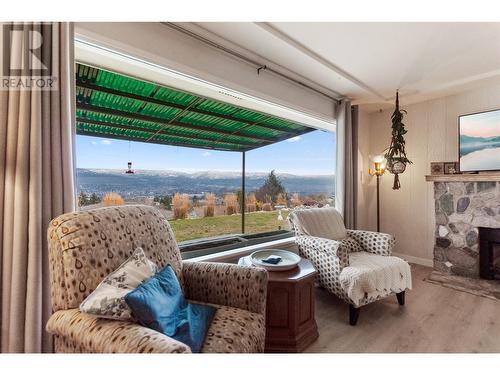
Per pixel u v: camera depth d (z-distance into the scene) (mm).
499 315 2113
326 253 2127
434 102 3395
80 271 1068
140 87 2217
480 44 2068
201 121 2820
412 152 3613
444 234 3178
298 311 1685
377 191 3697
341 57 2295
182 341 984
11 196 1199
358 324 1991
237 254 2369
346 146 3322
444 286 2727
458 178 3008
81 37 1490
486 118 2869
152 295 1046
